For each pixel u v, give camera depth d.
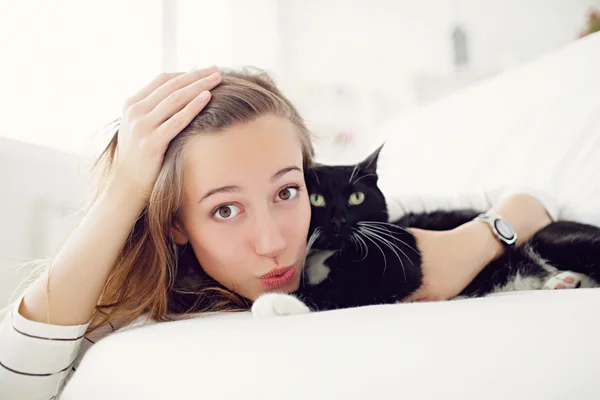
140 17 2.10
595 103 1.37
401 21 2.87
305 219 0.79
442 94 2.80
